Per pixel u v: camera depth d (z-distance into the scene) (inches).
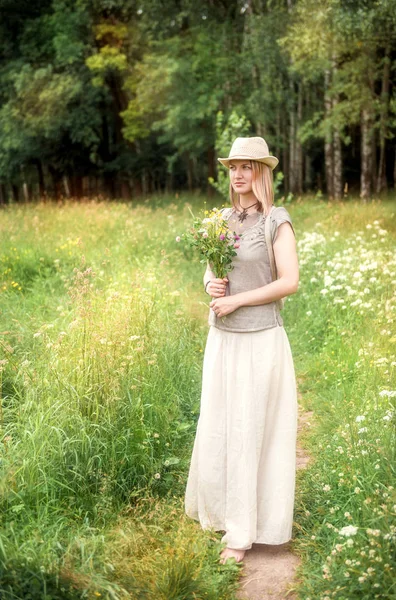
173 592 106.0
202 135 927.0
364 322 240.7
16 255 380.2
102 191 1229.1
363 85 744.3
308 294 290.7
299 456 165.2
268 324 120.4
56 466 136.8
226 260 120.6
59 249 404.8
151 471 147.0
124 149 1155.3
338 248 354.3
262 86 896.9
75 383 158.2
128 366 172.9
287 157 1086.4
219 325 122.6
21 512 123.3
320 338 254.4
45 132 1009.5
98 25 960.9
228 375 121.7
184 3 945.5
